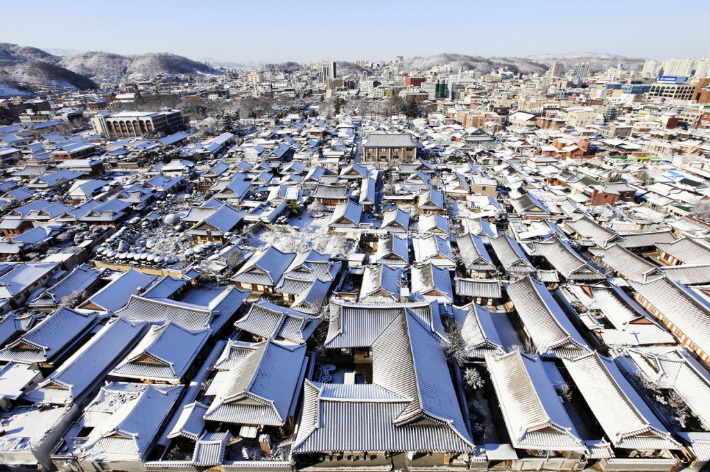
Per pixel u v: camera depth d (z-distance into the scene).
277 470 30.58
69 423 34.16
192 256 61.41
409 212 78.62
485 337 40.03
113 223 74.94
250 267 53.09
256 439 32.56
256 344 39.38
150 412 33.03
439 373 35.56
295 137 149.38
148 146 132.62
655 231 64.38
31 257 62.78
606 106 188.88
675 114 155.38
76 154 122.00
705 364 39.38
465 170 101.19
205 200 87.25
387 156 121.06
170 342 38.81
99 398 35.38
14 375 37.97
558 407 32.47
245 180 99.06
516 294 47.94
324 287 50.75
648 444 29.73
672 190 84.56
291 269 54.16
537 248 60.09
